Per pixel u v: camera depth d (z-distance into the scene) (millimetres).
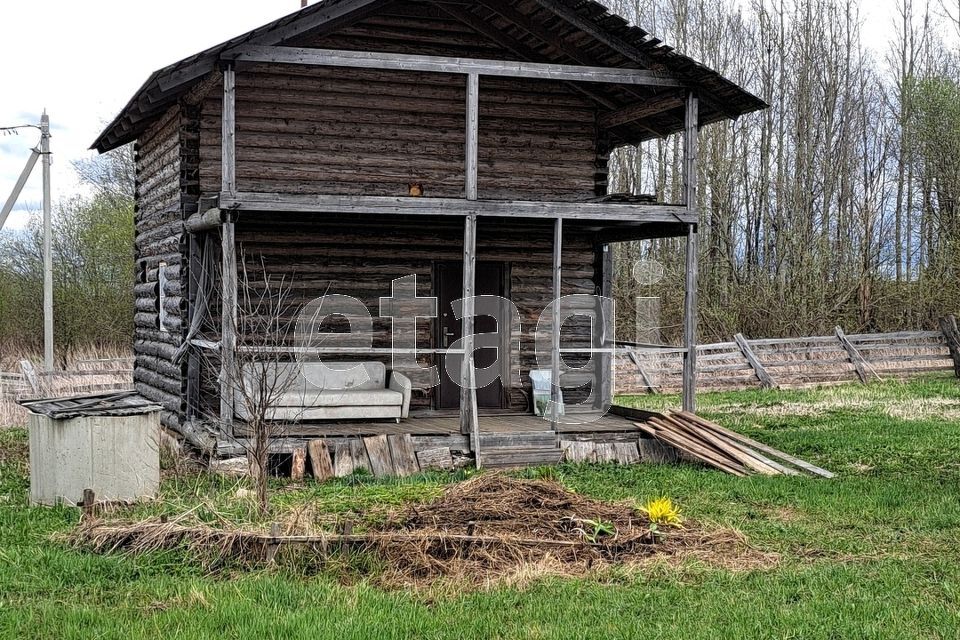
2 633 6828
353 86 15547
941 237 32344
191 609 7375
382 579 8266
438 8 15703
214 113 14828
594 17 14203
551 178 16516
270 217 14539
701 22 37625
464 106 16031
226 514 9789
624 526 9719
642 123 16812
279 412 14016
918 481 12828
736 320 31328
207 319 14641
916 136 34250
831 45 39250
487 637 6926
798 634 7016
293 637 6762
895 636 6977
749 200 38156
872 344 25938
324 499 11242
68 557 8664
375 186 15625
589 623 7227
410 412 16109
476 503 10125
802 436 16203
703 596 7938
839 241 34875
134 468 11070
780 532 10172
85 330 34156
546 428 14656
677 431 14680
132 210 35062
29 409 11195
